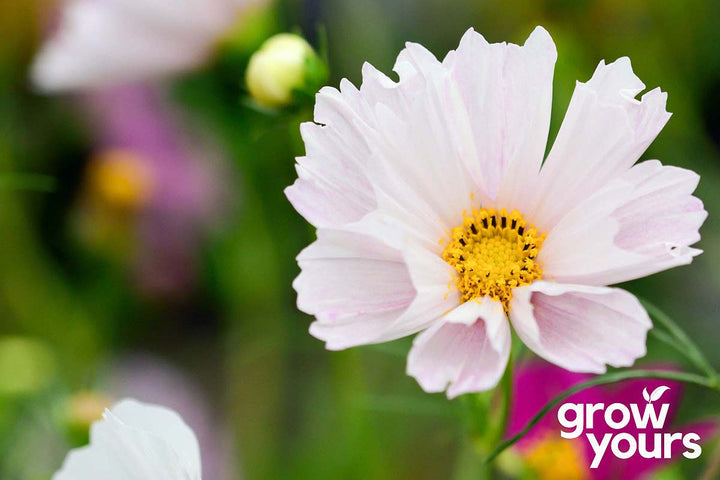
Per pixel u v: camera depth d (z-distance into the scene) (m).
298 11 0.88
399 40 0.96
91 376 0.67
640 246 0.52
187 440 0.51
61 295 0.87
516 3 0.90
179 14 0.70
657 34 0.86
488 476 0.57
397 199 0.52
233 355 0.84
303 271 0.52
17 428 0.71
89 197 0.87
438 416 0.74
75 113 0.96
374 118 0.53
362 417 0.66
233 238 0.84
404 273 0.52
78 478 0.50
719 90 0.87
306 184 0.52
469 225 0.53
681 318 0.77
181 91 0.83
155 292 0.93
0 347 0.73
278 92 0.62
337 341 0.52
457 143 0.53
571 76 0.77
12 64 0.94
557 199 0.53
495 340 0.51
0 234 0.86
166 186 0.92
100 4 0.71
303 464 0.74
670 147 0.83
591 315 0.52
